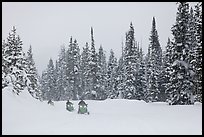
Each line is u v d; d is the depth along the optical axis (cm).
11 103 2302
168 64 4719
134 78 5775
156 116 2300
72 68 7125
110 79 7131
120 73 6481
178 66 3938
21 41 3822
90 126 1695
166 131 1520
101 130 1551
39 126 1689
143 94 6075
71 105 3033
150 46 6238
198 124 1761
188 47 3988
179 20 4009
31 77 4600
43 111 2422
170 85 4072
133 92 5725
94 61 6500
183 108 3025
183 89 3912
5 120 1886
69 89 7125
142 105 3928
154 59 6053
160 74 5959
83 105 2628
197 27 3434
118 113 2811
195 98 4150
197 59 3438
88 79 6488
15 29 3741
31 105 2534
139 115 2453
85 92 6562
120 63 7469
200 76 3372
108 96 6788
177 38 4003
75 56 7162
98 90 6488
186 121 1911
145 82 6119
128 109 3406
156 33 6309
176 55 4003
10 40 3628
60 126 1691
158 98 5912
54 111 2555
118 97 6078
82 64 7456
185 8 4009
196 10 3512
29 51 6944
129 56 5856
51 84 8419
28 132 1490
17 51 3603
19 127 1652
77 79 7131
